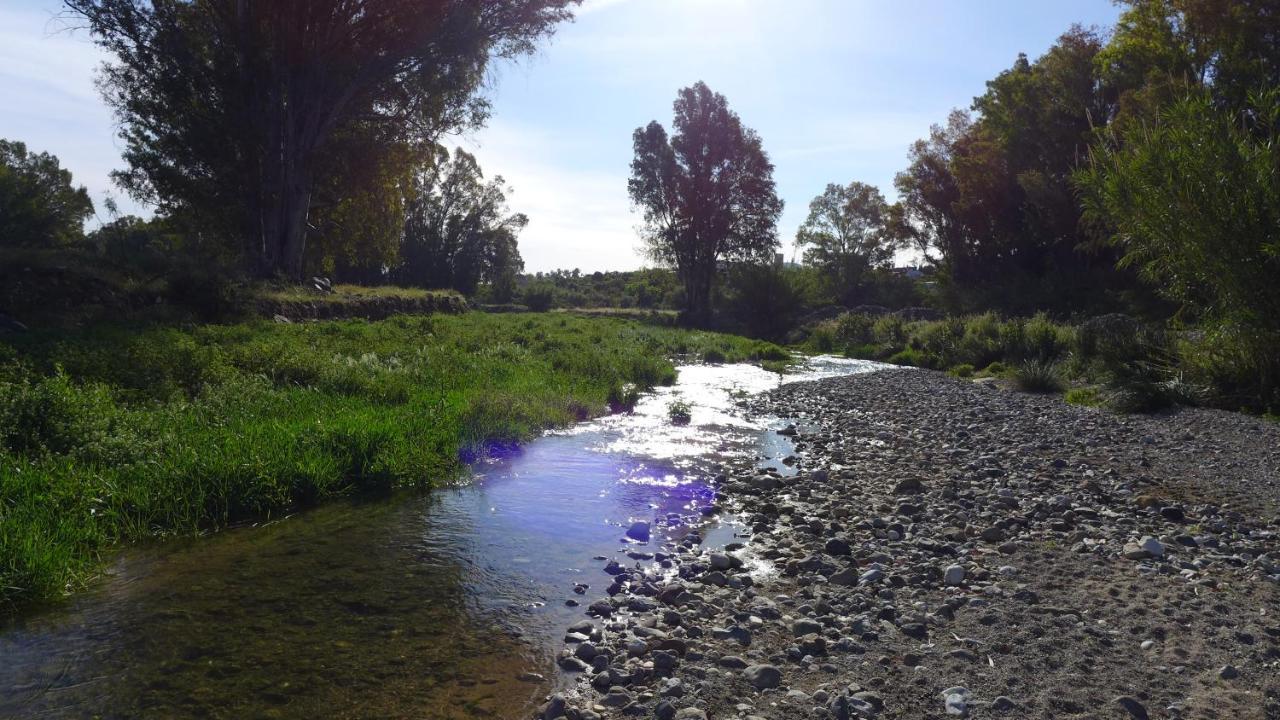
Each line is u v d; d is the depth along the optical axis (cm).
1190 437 1035
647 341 2853
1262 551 562
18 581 445
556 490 754
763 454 966
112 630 415
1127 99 2911
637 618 450
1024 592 479
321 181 2823
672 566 550
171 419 797
